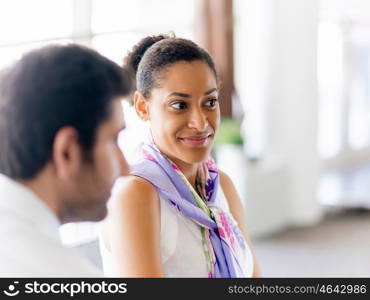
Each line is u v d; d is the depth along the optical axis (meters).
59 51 1.19
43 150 1.18
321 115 10.27
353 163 10.85
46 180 1.21
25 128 1.17
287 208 7.84
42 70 1.17
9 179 1.22
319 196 8.66
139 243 1.71
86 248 2.18
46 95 1.16
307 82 7.59
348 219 8.12
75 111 1.17
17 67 1.18
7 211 1.20
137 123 1.95
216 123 1.86
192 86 1.79
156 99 1.82
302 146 7.77
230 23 7.58
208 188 2.01
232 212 2.17
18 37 5.09
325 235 7.50
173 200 1.80
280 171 7.64
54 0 5.35
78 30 5.59
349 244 7.16
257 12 7.66
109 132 1.22
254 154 7.87
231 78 7.66
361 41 10.59
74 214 1.26
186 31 7.41
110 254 1.83
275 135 7.85
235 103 7.74
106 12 6.00
